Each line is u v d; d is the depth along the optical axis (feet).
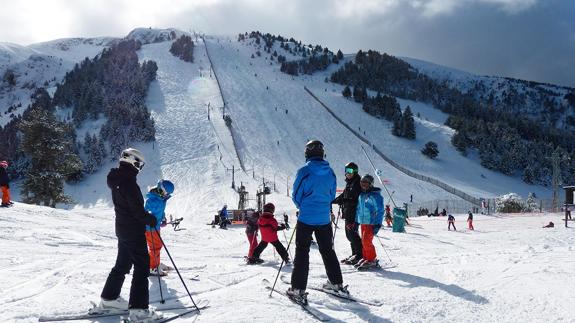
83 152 333.21
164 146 332.39
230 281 21.85
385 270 24.53
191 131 363.35
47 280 21.08
